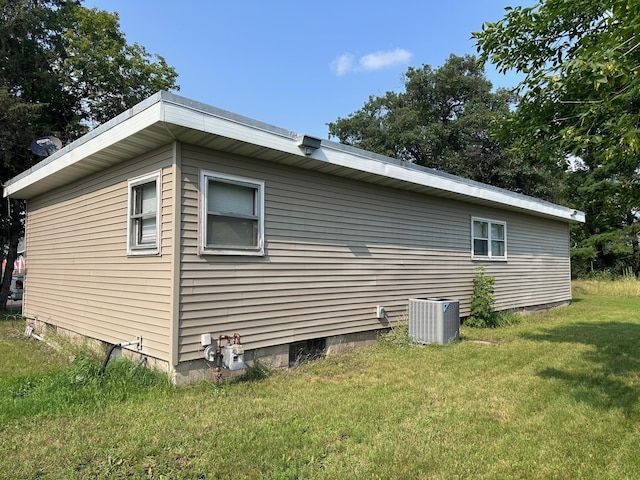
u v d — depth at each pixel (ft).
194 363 15.99
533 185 79.97
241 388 15.60
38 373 16.84
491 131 17.78
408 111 84.17
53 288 26.08
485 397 14.66
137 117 15.07
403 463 9.86
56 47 47.80
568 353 21.59
